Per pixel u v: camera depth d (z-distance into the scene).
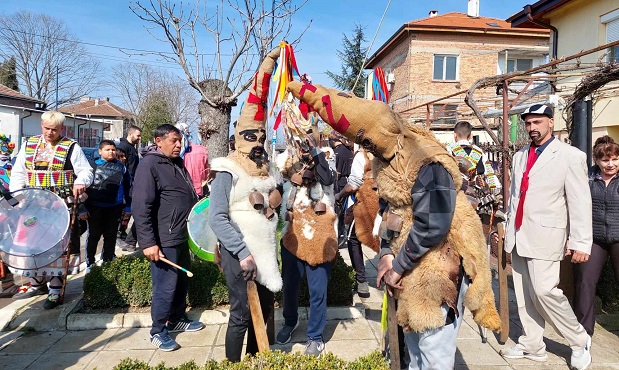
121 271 4.46
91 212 5.88
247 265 2.79
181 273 4.02
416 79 22.12
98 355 3.67
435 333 2.31
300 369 2.50
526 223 3.51
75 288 5.24
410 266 2.27
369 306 4.89
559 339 4.12
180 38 6.68
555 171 3.41
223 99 6.98
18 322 4.23
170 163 3.77
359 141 2.36
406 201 2.29
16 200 4.16
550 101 8.37
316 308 3.60
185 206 3.79
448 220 2.16
